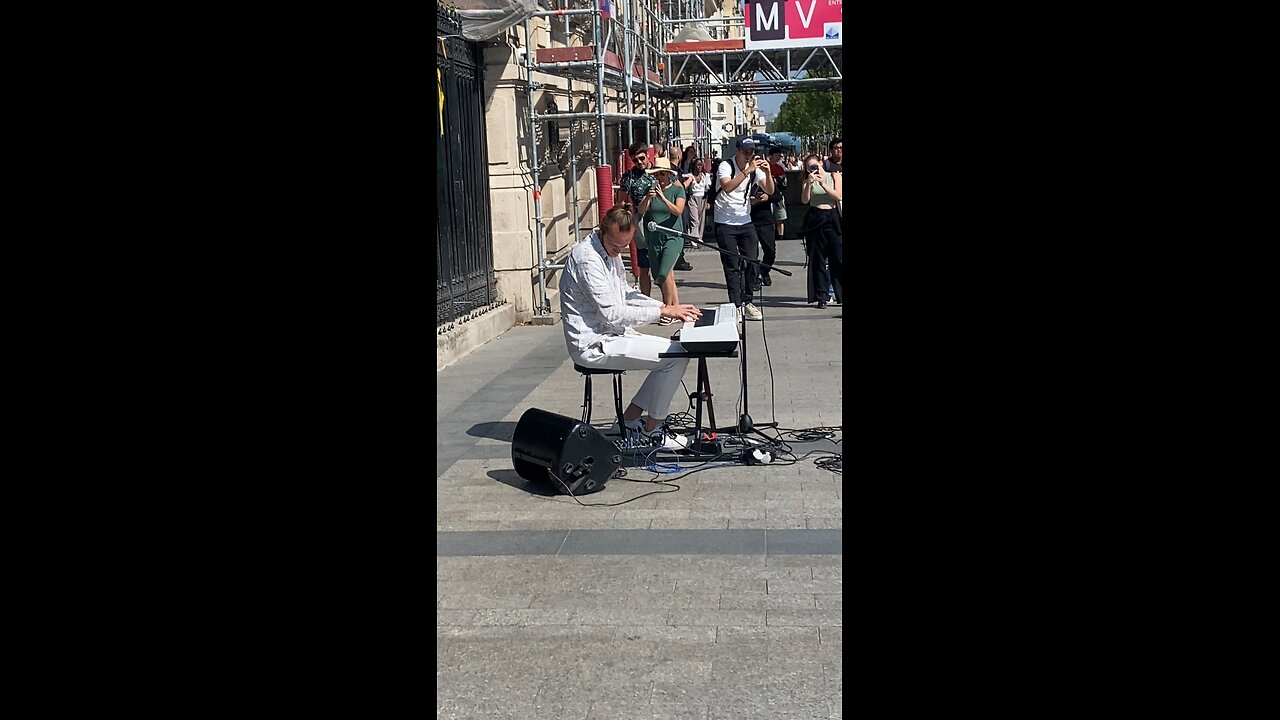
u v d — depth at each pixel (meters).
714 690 3.72
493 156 11.91
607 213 6.36
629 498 5.82
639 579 4.72
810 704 3.61
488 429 7.42
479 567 4.91
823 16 19.33
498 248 12.05
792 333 10.77
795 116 62.66
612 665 3.94
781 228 15.45
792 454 6.52
